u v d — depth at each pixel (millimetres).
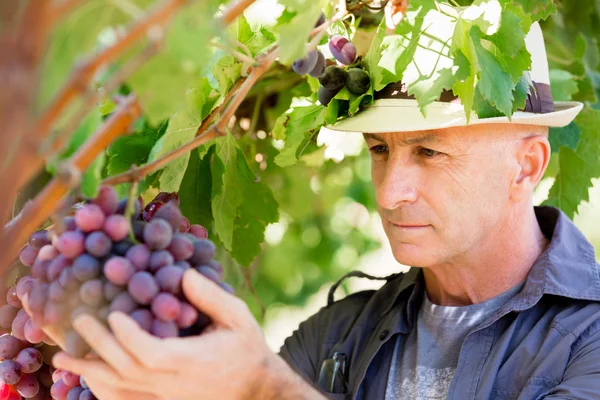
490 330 1880
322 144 2824
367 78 1751
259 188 1949
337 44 1689
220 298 1168
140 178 1196
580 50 2660
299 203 3264
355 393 2025
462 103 1559
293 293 4207
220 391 1187
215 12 1348
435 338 1997
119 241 1158
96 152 967
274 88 2375
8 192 776
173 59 862
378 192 1825
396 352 2066
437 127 1701
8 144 714
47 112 795
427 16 1640
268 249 3943
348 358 2123
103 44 1018
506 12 1557
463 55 1541
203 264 1244
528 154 1915
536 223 2023
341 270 4230
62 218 1091
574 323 1802
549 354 1756
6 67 691
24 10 693
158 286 1124
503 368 1804
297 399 1268
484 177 1813
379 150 1897
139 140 1715
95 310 1125
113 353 1095
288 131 1949
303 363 2213
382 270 4430
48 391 1509
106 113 1548
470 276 1939
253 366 1209
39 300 1176
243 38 1687
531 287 1872
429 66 1622
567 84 2539
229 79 1646
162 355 1086
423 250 1836
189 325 1152
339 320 2230
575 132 2459
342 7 1458
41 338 1316
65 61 866
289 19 1559
